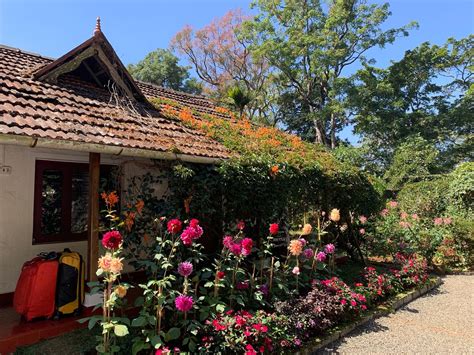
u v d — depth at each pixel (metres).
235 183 5.86
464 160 24.30
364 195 9.42
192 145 6.11
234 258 5.57
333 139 28.14
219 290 4.96
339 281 6.09
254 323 4.12
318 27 26.36
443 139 24.06
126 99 7.00
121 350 3.76
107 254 3.73
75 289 4.69
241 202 6.03
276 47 25.27
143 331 3.79
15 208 5.53
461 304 6.96
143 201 5.22
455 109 24.72
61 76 6.73
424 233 10.16
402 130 24.91
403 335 5.30
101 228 4.96
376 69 26.42
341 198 8.56
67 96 5.97
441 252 10.37
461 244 10.50
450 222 10.65
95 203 4.91
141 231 5.16
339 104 24.78
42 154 5.92
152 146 5.21
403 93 26.75
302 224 7.62
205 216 5.77
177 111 8.14
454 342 5.09
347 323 5.46
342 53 23.94
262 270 5.75
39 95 5.54
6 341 3.96
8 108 4.62
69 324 4.43
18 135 3.99
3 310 4.99
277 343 4.16
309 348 4.50
